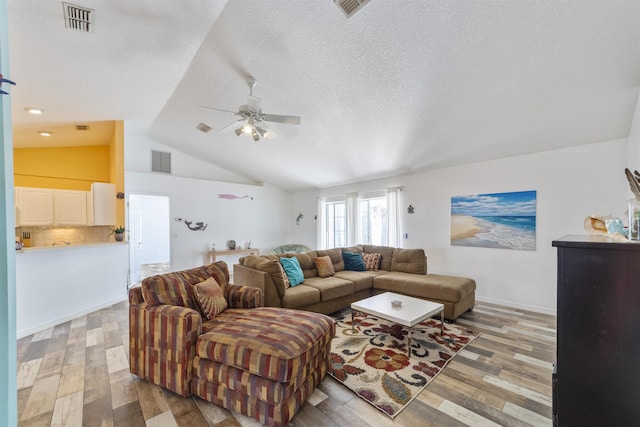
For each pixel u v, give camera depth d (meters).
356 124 3.68
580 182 3.33
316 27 2.28
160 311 1.98
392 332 3.03
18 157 4.68
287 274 3.59
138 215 6.57
